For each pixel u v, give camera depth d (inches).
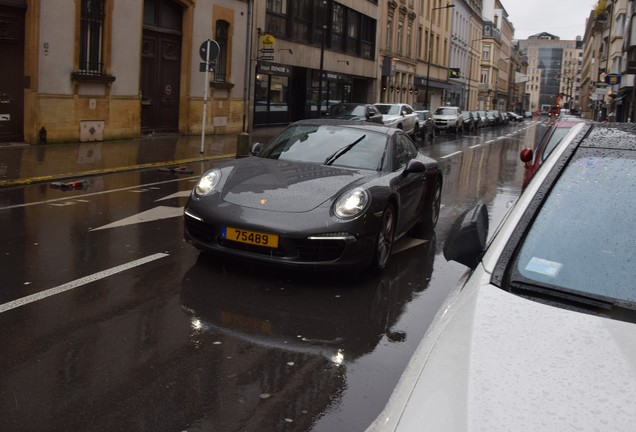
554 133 377.1
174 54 840.3
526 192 96.9
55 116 629.0
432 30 2440.9
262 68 1085.1
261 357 159.6
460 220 99.0
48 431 119.1
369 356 163.9
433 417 58.2
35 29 596.4
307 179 236.5
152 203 368.5
